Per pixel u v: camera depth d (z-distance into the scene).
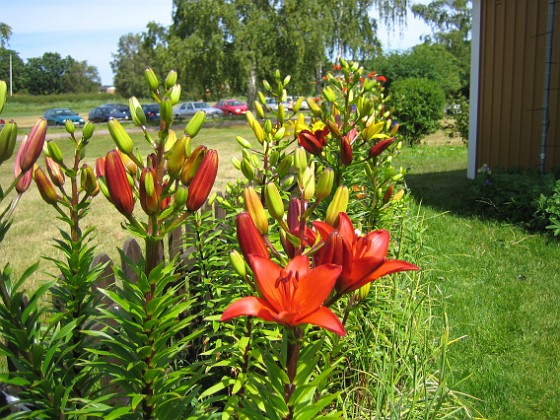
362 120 3.07
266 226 1.31
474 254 5.27
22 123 32.34
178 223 1.24
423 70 19.45
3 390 1.73
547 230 5.92
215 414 1.58
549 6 7.21
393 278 2.96
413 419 2.11
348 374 2.49
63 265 1.60
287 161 2.03
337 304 2.45
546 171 7.73
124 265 2.51
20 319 1.27
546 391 3.06
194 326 2.90
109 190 1.17
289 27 25.83
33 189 9.23
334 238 1.21
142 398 1.30
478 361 3.33
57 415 1.34
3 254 5.27
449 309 3.99
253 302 1.12
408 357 2.39
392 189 3.07
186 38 26.78
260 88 27.14
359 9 31.91
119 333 1.43
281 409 1.29
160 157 1.23
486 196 6.84
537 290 4.40
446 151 14.25
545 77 7.46
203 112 1.23
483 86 8.91
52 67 75.56
